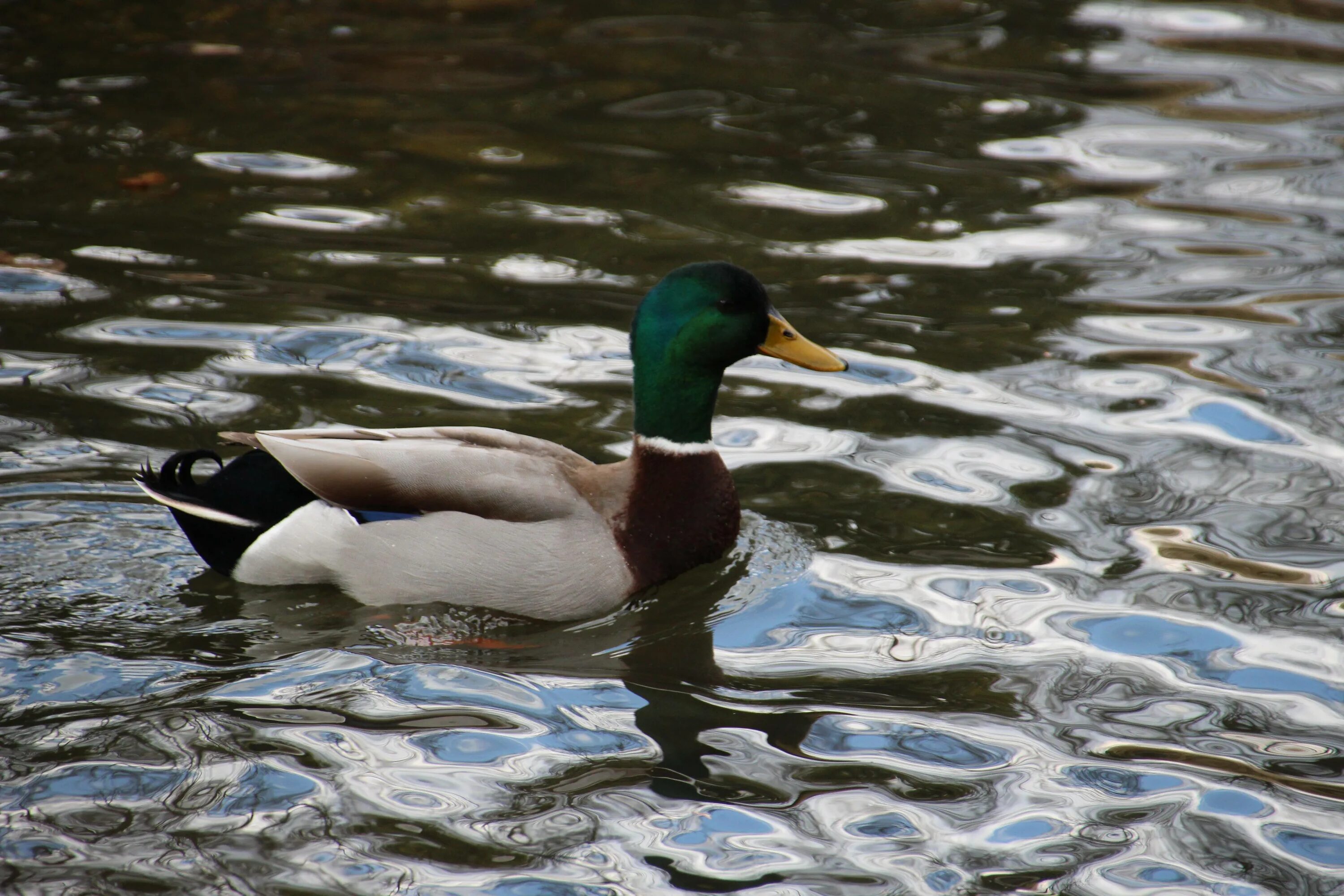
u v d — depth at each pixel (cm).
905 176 1736
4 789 717
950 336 1343
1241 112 1961
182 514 920
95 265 1396
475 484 900
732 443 1155
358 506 898
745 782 754
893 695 839
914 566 985
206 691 812
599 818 720
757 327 977
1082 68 2111
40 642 850
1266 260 1529
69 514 984
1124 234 1594
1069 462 1124
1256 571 973
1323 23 2308
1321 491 1080
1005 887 680
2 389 1143
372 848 691
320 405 1152
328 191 1620
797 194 1673
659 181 1692
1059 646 891
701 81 2009
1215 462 1123
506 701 823
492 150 1759
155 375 1186
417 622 898
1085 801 746
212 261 1426
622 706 822
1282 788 758
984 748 789
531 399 1188
